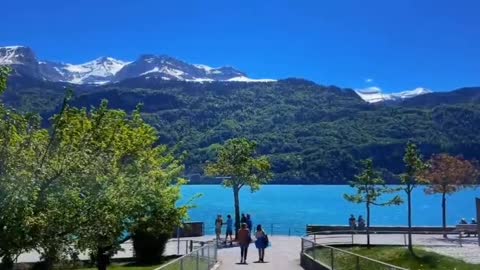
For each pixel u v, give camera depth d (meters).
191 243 27.06
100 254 17.88
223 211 86.75
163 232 24.44
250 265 23.92
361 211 89.56
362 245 32.12
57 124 12.52
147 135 21.66
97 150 13.52
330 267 18.77
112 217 13.04
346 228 40.91
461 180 46.47
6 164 11.23
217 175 42.19
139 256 26.25
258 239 25.64
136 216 19.73
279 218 74.38
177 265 12.95
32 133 12.21
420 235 39.44
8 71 11.46
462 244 32.12
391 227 41.69
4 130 11.52
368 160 33.28
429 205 109.38
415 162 29.69
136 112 22.58
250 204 106.12
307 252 23.47
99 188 12.80
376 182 32.84
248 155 42.28
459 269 22.80
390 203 32.66
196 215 78.81
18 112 12.32
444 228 41.47
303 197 129.50
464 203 116.31
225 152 42.00
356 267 15.90
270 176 43.50
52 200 11.69
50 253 12.08
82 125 14.10
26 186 11.06
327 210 91.06
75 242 12.46
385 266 13.23
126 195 15.04
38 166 11.56
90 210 12.36
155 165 23.14
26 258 25.05
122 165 18.58
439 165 47.81
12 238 10.95
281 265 24.05
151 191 20.14
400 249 28.64
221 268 22.66
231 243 35.31
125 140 19.45
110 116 15.66
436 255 26.20
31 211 11.07
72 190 12.05
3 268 12.16
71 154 12.27
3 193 10.81
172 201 23.45
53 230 11.84
